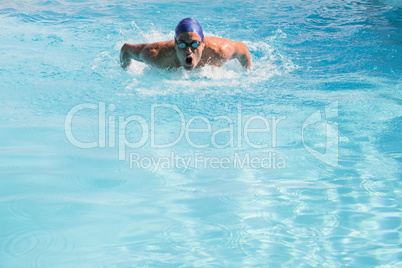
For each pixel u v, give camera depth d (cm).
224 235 532
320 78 1112
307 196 621
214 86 1060
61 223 549
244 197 618
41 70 1133
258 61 1252
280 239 525
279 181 660
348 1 2073
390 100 959
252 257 491
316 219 566
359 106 929
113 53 1294
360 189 636
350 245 514
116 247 505
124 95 991
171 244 513
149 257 488
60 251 495
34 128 819
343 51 1323
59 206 586
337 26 1617
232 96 997
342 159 722
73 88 1020
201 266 473
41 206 585
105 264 474
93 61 1217
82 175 671
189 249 503
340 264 481
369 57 1264
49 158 717
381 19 1717
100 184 648
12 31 1520
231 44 1120
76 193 621
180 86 1055
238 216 573
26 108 905
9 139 775
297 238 527
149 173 683
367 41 1419
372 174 677
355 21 1686
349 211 582
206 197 618
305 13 1827
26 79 1064
